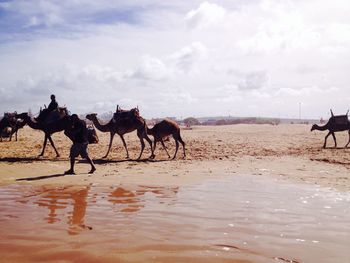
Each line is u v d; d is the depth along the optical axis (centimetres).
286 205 789
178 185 1035
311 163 1560
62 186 1008
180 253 495
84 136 1238
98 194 898
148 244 529
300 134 3388
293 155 1884
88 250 500
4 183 1047
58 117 1661
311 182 1090
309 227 627
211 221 659
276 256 491
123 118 1680
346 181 1109
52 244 523
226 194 909
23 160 1537
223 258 480
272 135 3266
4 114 2416
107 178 1147
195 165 1482
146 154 1895
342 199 853
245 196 884
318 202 820
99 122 1706
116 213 709
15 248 505
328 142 2644
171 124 1712
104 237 559
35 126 1666
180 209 747
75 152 1231
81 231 588
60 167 1374
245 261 471
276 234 588
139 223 641
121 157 1753
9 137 2581
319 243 547
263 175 1225
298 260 479
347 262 475
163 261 465
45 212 710
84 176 1180
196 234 582
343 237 576
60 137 2722
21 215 685
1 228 599
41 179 1117
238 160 1659
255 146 2328
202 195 895
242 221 661
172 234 580
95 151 1966
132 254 488
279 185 1038
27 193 903
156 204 792
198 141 2588
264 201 828
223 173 1266
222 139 2802
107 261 461
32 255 479
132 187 1001
